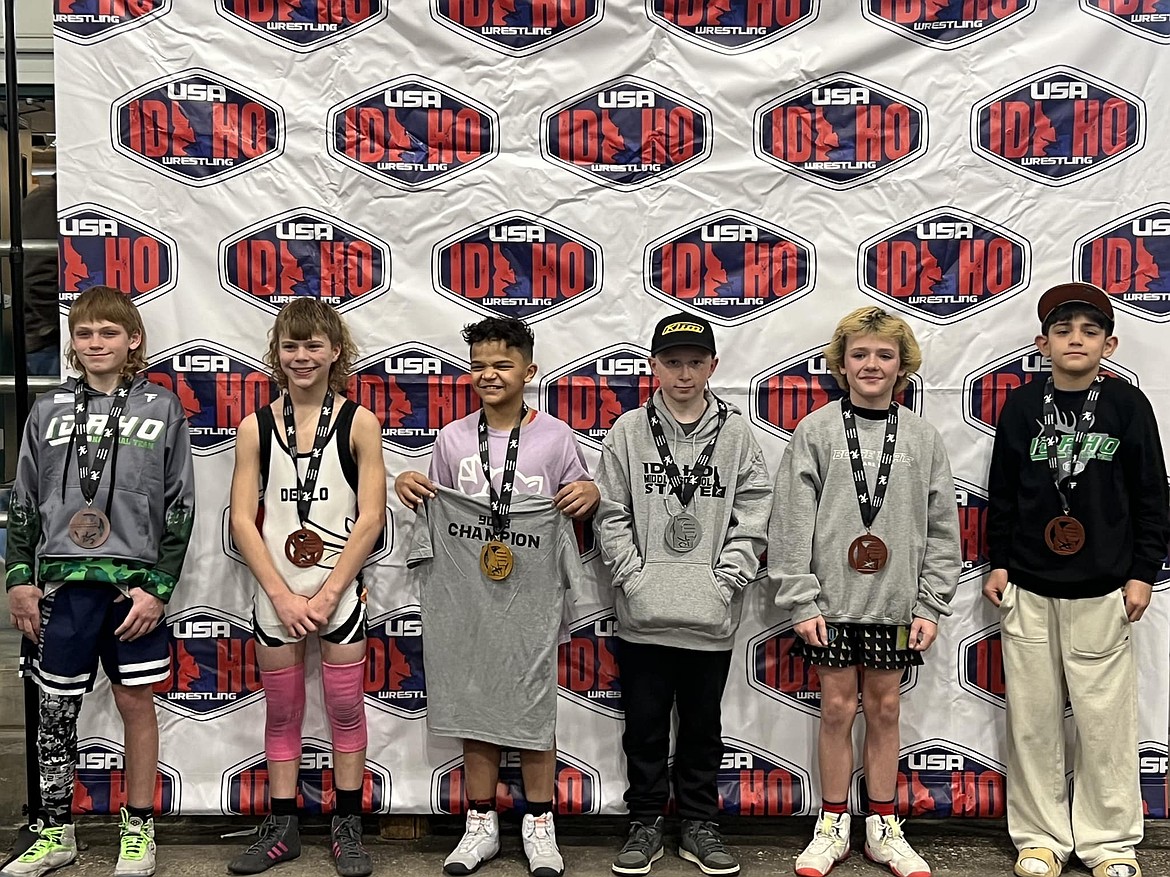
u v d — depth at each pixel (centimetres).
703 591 226
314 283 247
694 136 246
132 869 228
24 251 254
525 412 239
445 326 248
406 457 250
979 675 252
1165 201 245
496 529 232
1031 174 246
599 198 247
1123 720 231
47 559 222
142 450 225
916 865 229
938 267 248
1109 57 243
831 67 245
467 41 244
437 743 252
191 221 246
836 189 247
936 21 244
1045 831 236
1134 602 227
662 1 244
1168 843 246
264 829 238
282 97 244
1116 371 248
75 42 242
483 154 246
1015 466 236
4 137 274
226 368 247
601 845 248
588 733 253
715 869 228
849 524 230
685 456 233
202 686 251
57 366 260
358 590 236
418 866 238
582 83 245
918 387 249
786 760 254
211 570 249
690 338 225
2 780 265
